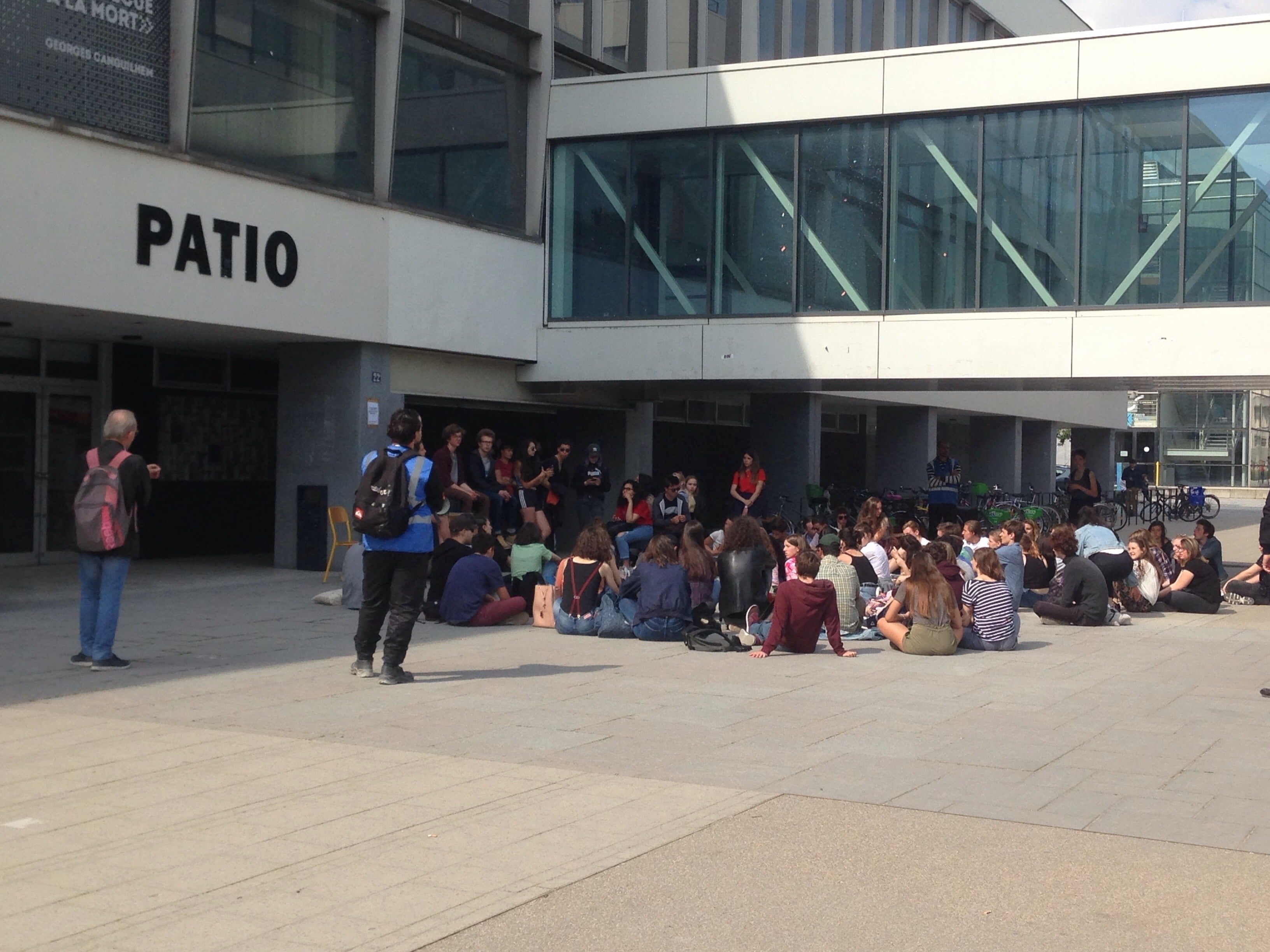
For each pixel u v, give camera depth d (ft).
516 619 44.01
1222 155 57.41
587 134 68.69
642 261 68.39
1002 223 61.36
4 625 42.32
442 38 63.31
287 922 16.35
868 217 63.98
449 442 56.13
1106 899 17.35
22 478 60.29
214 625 43.55
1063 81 59.72
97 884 17.74
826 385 68.54
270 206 54.95
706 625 40.01
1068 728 28.37
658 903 17.10
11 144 45.34
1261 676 35.50
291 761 24.56
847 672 35.60
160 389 65.41
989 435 120.16
